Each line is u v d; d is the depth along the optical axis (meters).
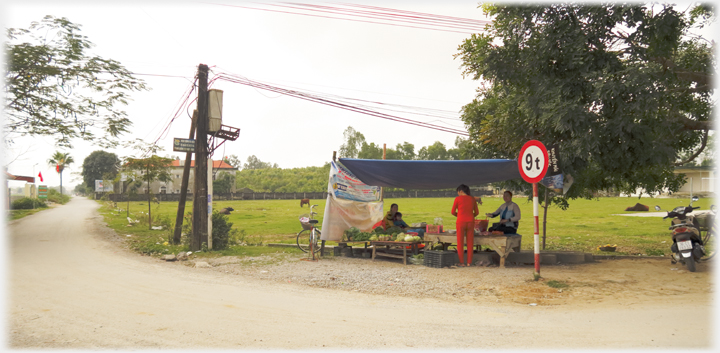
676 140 11.22
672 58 10.55
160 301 6.57
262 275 8.93
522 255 10.69
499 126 11.57
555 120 8.90
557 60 9.46
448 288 7.63
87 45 17.61
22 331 5.01
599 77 8.70
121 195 68.31
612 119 8.87
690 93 11.44
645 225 22.59
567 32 8.98
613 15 8.67
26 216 31.62
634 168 10.40
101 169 111.62
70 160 92.56
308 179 109.88
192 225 12.77
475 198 11.09
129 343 4.57
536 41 9.55
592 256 10.84
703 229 13.72
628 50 9.30
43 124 18.11
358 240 11.86
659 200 48.84
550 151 9.20
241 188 96.06
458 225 10.20
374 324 5.32
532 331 5.00
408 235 11.27
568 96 9.17
